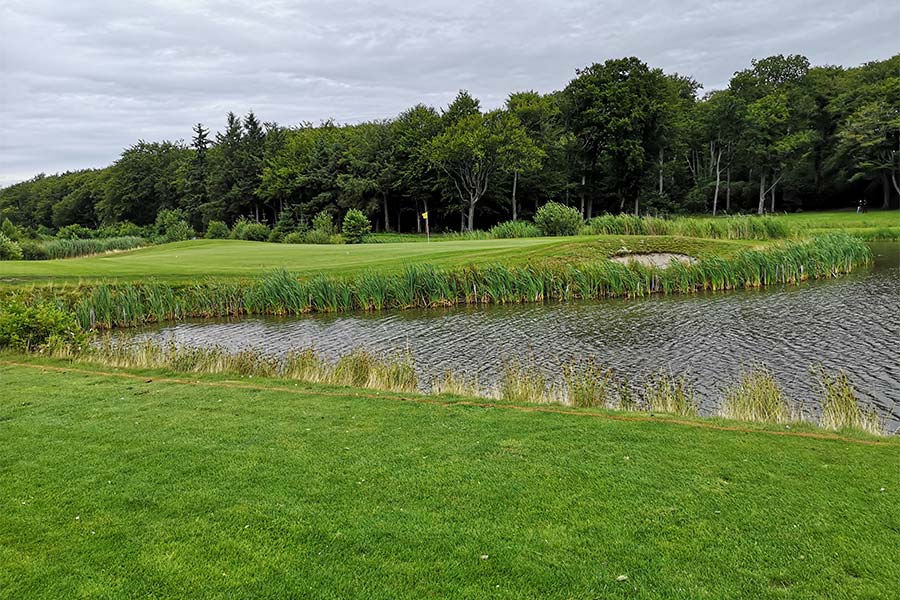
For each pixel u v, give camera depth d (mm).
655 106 61469
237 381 11195
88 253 55875
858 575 4332
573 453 6891
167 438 7488
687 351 15320
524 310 23281
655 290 26641
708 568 4445
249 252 38250
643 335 17562
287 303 25016
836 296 22656
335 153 71625
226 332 21016
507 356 15555
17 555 4691
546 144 66750
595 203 72625
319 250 38281
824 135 68688
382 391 10469
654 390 11766
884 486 5852
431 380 13234
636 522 5148
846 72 71312
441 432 7773
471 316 22406
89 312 22312
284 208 71875
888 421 10102
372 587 4238
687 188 76938
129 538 4938
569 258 28562
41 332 14625
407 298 25375
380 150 70312
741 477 6117
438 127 68250
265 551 4715
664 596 4113
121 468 6441
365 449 7059
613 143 61656
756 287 26203
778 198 73688
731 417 9078
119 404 9297
